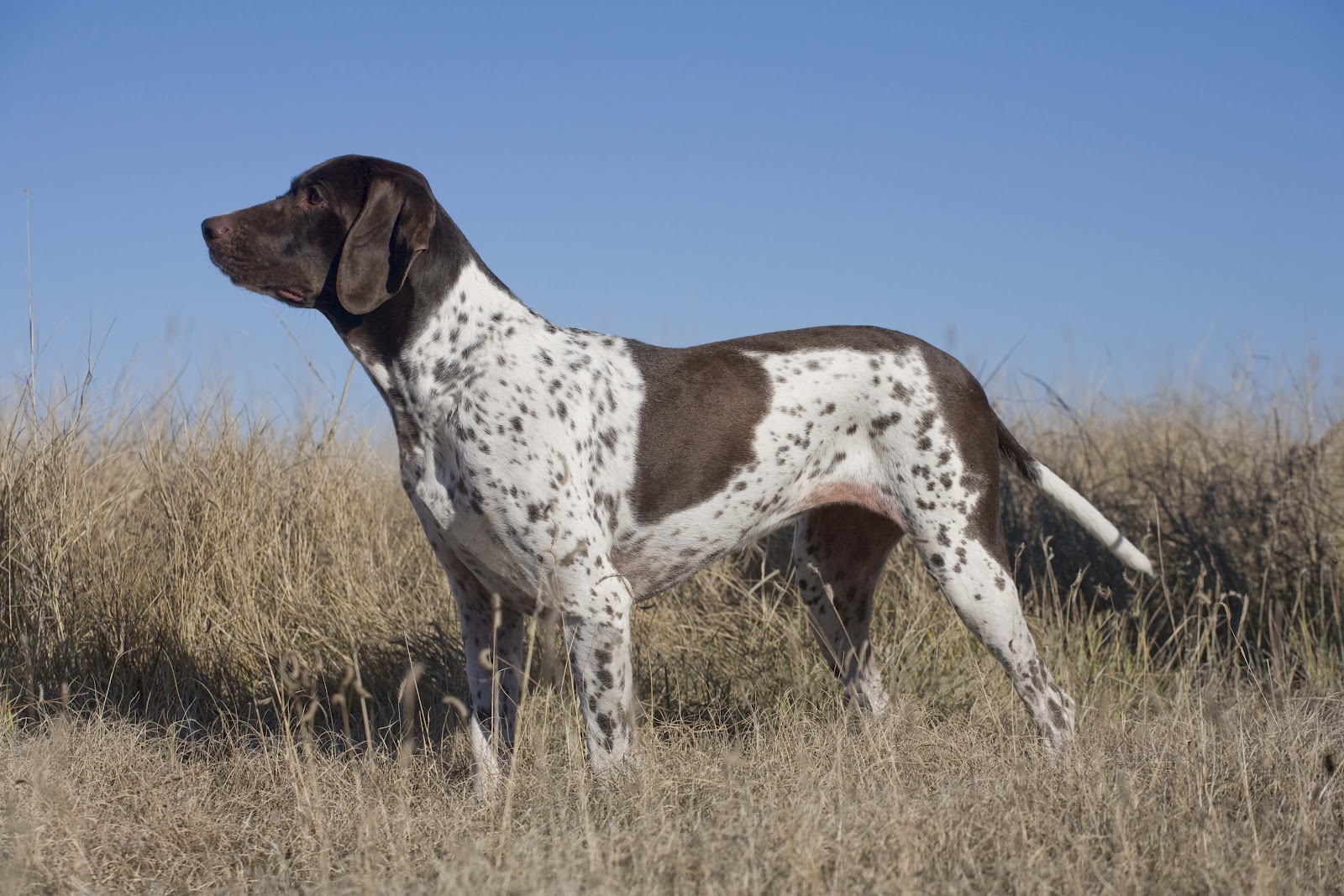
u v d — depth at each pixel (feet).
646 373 15.49
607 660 14.44
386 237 14.61
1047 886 10.62
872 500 16.34
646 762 13.85
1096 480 26.89
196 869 12.39
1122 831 11.41
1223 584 21.56
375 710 18.31
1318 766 13.76
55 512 19.42
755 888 10.49
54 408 19.93
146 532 20.95
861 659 17.84
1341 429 25.80
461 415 14.60
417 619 20.89
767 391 15.78
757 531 16.20
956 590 15.97
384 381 15.14
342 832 12.87
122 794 13.74
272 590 20.67
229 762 15.29
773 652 20.29
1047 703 15.81
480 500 14.52
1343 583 21.99
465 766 15.75
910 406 16.03
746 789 12.52
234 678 19.06
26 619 18.61
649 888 10.53
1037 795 12.64
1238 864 11.00
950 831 11.78
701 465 15.38
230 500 20.81
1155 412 29.99
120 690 18.22
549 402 14.61
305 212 15.29
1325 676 19.31
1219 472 24.77
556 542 14.34
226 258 15.30
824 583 17.75
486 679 15.38
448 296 14.90
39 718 17.01
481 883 10.85
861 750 14.48
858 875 10.88
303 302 15.58
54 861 11.87
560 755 14.70
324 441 22.24
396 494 25.31
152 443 21.93
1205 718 15.24
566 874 10.64
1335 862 11.54
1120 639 20.68
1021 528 23.70
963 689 18.76
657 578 15.81
